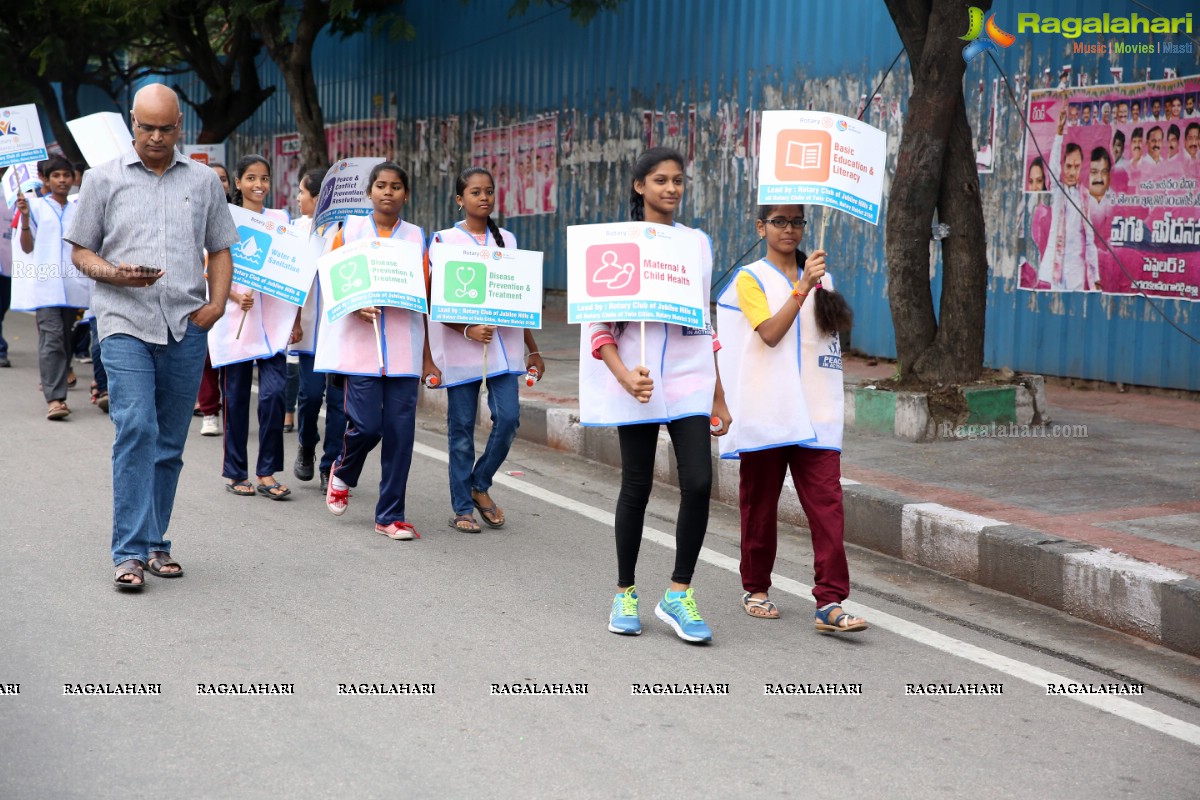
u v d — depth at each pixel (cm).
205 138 2152
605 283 467
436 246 642
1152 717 422
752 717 410
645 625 508
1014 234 1150
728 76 1436
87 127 730
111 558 584
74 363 1329
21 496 709
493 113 1875
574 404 977
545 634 491
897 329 901
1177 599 498
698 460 477
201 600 525
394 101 2125
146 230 532
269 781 352
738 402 497
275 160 2530
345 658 457
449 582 562
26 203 966
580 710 411
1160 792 361
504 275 650
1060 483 711
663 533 673
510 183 1853
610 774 362
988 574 588
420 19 2041
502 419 659
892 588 584
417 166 2077
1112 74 1060
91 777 353
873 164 493
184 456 847
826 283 505
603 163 1653
